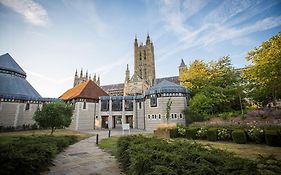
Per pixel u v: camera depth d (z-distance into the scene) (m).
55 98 43.62
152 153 5.78
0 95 34.47
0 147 6.86
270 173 3.60
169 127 22.73
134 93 68.12
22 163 6.28
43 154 8.08
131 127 46.28
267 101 31.06
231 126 19.08
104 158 10.68
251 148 13.20
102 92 48.53
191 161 4.68
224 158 4.61
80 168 8.40
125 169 7.79
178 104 32.38
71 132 32.53
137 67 93.50
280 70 17.55
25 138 11.59
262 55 19.70
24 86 42.47
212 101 29.30
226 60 35.50
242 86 30.95
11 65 42.66
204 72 36.00
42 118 22.20
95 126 42.66
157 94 34.00
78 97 41.28
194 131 19.94
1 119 33.91
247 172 3.60
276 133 13.93
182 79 39.59
